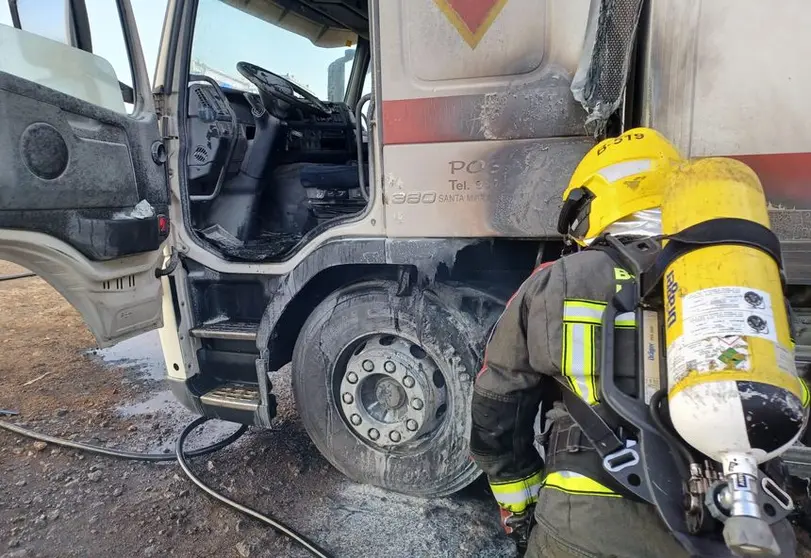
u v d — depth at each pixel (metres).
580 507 1.18
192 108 3.44
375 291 2.50
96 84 2.37
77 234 2.24
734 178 1.10
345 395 2.62
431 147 2.25
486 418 1.42
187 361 2.94
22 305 6.62
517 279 2.49
